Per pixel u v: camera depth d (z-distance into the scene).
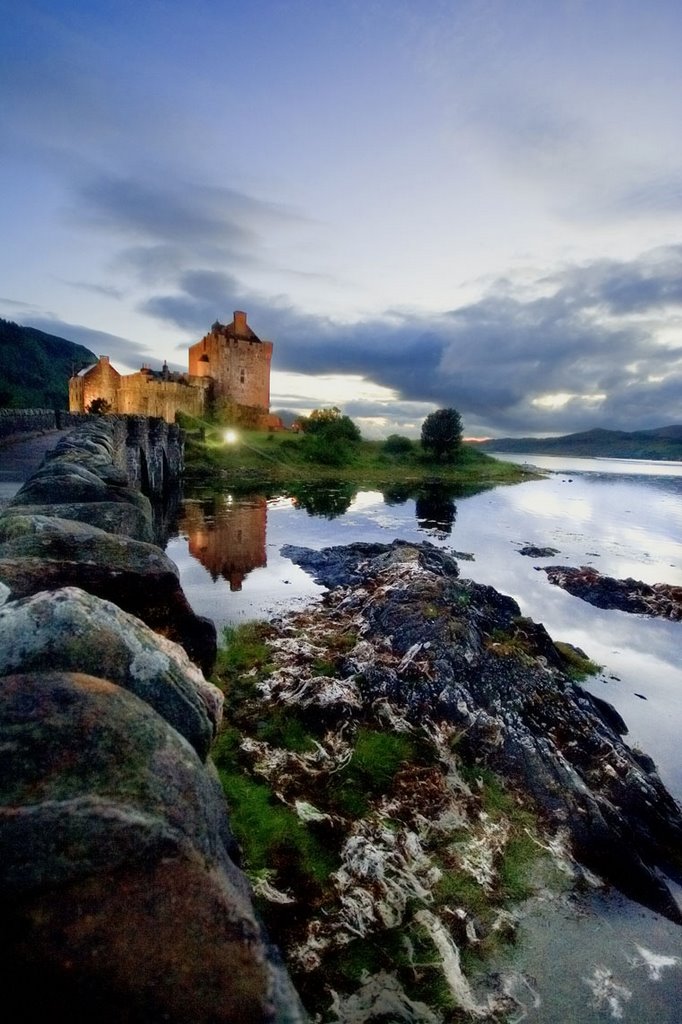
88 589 4.84
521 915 5.00
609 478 87.81
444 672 8.58
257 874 4.89
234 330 86.50
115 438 21.38
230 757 6.73
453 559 20.92
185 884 1.93
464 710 7.79
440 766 6.86
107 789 1.98
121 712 2.29
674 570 22.66
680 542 29.06
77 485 8.13
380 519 33.25
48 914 1.74
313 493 45.31
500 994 4.25
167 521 28.36
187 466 53.38
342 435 81.56
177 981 1.75
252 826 5.47
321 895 4.79
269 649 10.60
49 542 4.98
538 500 48.88
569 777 6.80
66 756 2.02
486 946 4.62
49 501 7.79
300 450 70.75
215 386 83.56
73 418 37.78
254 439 71.88
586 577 19.36
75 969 1.71
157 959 1.76
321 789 6.24
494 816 6.16
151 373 80.44
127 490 8.55
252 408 84.25
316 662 9.81
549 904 5.19
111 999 1.70
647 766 8.01
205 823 2.27
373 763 6.78
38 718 2.11
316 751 6.96
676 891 5.79
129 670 3.11
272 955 1.95
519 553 24.75
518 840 5.90
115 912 1.79
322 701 7.96
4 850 1.77
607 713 9.40
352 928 4.55
